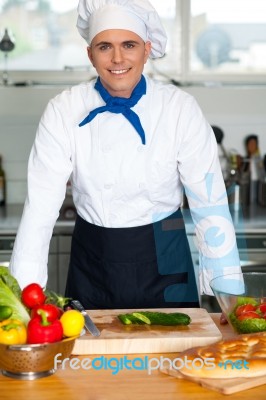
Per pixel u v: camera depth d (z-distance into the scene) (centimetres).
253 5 443
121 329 198
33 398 163
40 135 248
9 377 175
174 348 191
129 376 176
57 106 250
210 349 177
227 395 164
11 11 437
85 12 243
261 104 443
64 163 247
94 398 164
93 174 246
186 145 246
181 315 202
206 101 441
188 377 172
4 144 439
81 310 205
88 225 255
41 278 244
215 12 443
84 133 245
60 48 441
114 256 251
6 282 189
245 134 445
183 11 441
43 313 171
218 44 446
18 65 442
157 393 166
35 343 170
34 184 247
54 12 438
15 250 244
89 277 258
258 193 441
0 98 434
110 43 233
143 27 238
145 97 247
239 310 195
